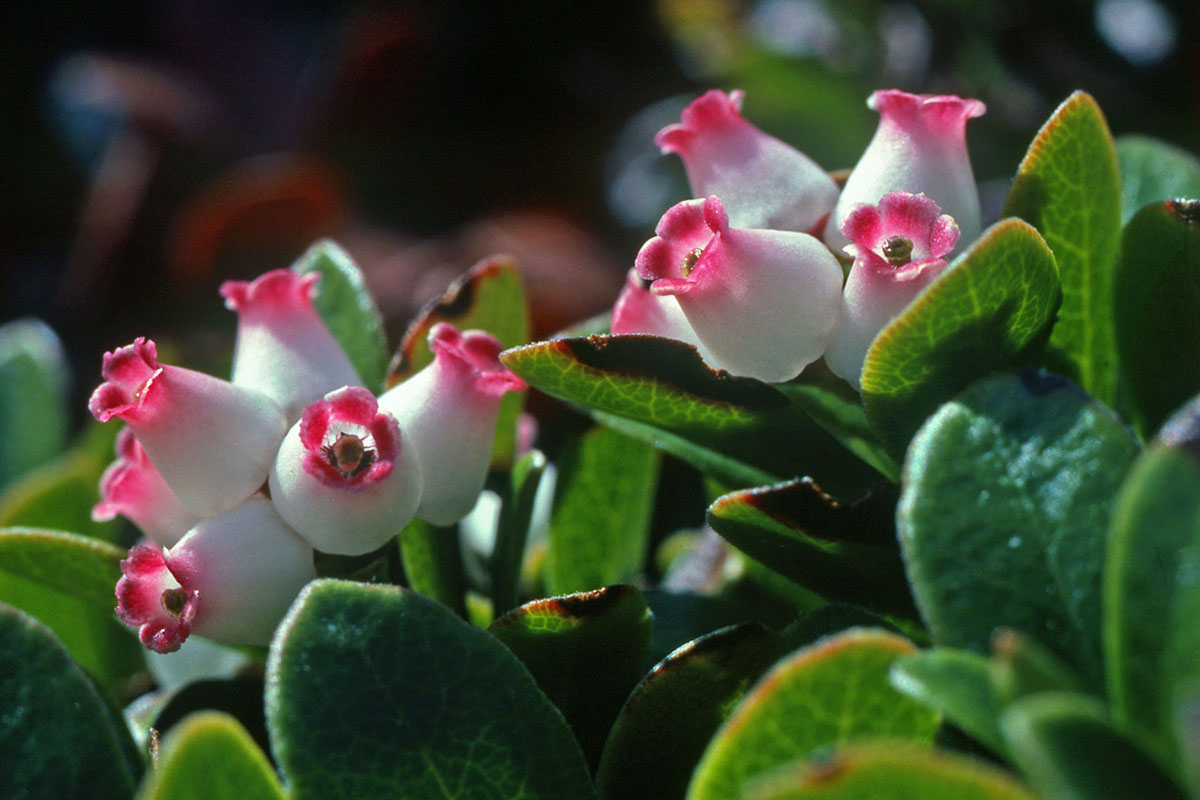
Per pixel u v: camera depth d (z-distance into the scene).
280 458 0.10
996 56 0.18
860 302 0.10
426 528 0.11
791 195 0.11
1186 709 0.09
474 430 0.11
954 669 0.09
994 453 0.10
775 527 0.10
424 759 0.10
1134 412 0.11
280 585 0.10
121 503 0.11
